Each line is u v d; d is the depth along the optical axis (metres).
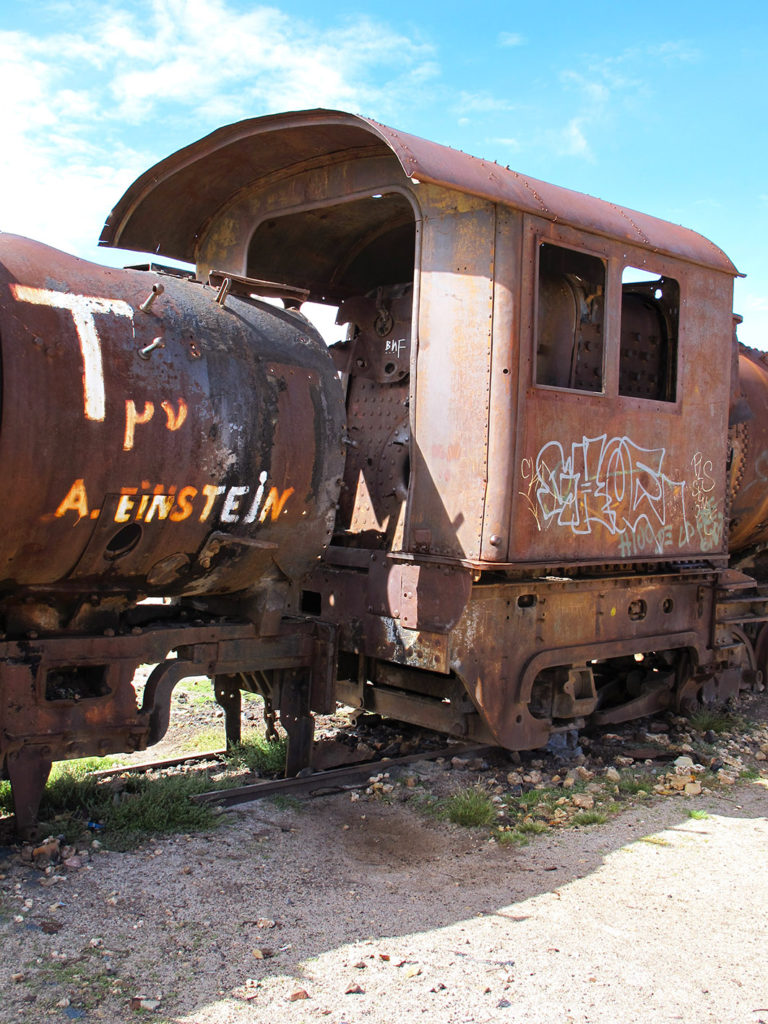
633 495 6.29
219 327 4.75
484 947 3.66
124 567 4.50
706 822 5.27
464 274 5.48
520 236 5.35
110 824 4.63
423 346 5.70
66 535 4.15
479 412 5.38
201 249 7.18
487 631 5.69
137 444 4.22
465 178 5.11
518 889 4.27
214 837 4.66
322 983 3.32
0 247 4.16
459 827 5.05
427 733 6.85
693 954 3.69
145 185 6.51
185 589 4.91
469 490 5.41
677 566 6.95
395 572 5.75
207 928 3.70
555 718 6.54
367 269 7.84
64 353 4.03
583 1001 3.29
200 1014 3.09
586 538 5.91
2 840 4.35
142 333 4.37
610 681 7.69
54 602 4.46
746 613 8.18
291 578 5.23
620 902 4.16
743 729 7.44
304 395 4.98
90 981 3.25
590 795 5.57
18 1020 2.99
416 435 5.72
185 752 6.18
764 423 8.12
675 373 6.72
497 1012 3.18
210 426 4.50
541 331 6.21
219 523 4.67
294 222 7.02
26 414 3.86
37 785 4.34
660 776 6.12
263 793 5.30
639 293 7.03
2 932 3.54
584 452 5.86
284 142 5.97
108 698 4.53
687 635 7.21
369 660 6.52
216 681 6.10
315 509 5.07
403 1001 3.22
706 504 7.00
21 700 4.23
